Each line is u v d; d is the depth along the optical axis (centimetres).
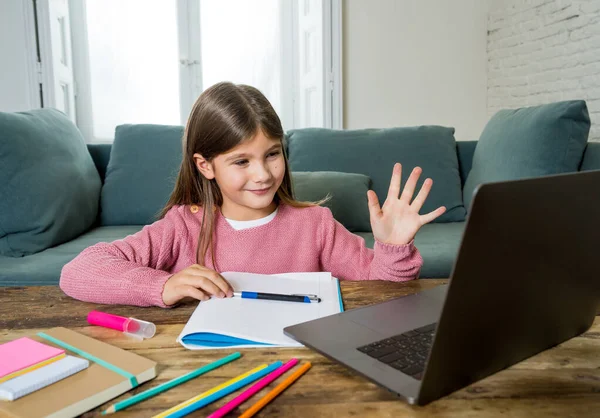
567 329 59
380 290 87
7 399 49
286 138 256
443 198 239
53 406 48
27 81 302
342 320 67
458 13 346
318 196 217
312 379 55
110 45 336
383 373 52
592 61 269
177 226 112
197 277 80
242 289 83
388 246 92
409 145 247
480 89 355
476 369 49
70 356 58
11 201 178
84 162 226
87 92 337
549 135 192
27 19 294
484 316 46
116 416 49
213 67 351
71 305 83
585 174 50
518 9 321
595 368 57
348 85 342
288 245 115
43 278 160
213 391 52
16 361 56
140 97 343
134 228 228
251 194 98
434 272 178
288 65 361
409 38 343
